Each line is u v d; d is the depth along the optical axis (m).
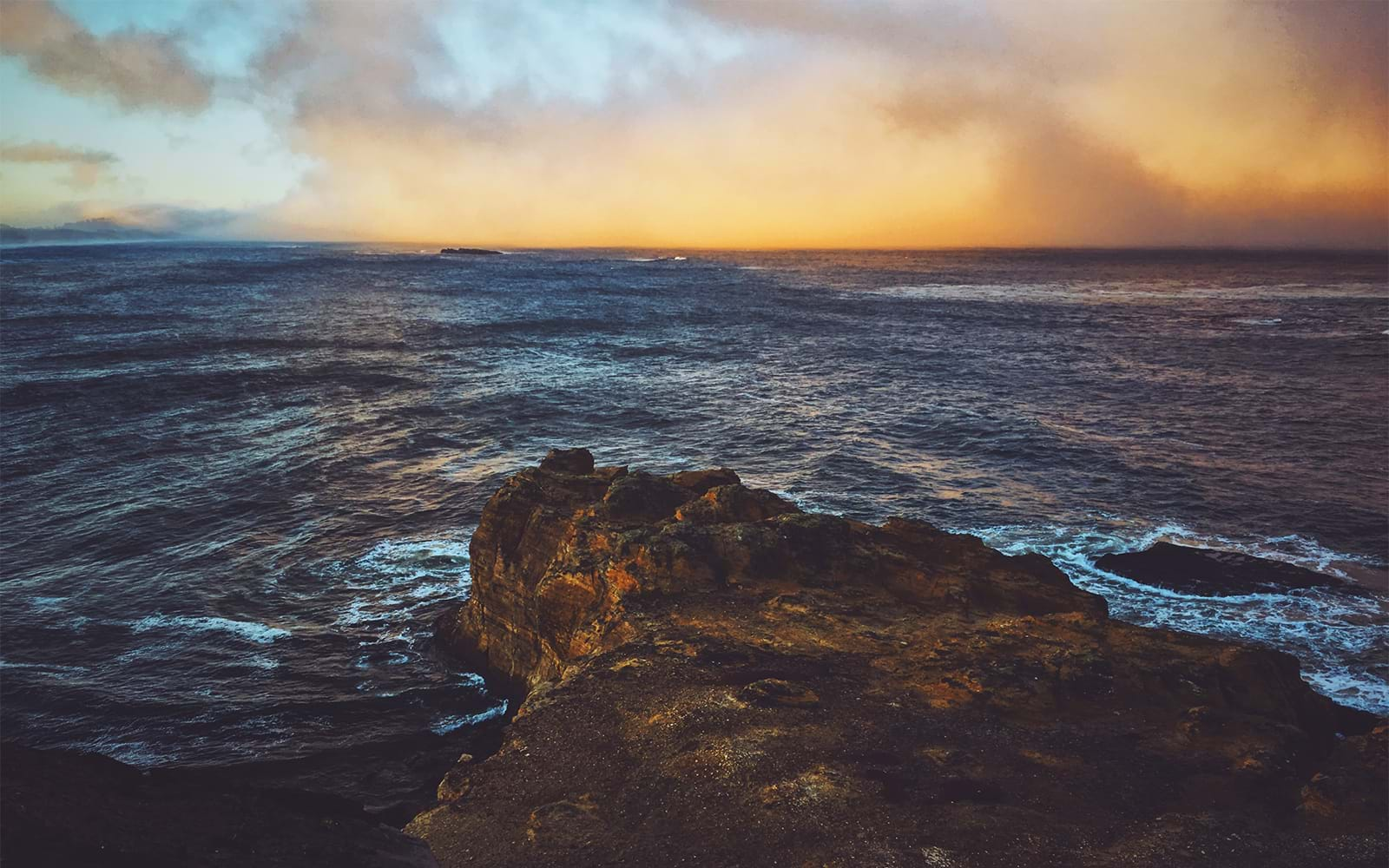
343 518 21.88
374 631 15.97
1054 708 9.12
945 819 7.08
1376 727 8.52
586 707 9.50
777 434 31.66
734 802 7.48
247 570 18.59
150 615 16.41
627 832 7.18
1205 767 7.96
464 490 24.22
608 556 13.37
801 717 8.96
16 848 3.26
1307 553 18.98
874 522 21.78
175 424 31.86
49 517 21.66
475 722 13.09
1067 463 27.16
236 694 13.68
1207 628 15.19
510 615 14.64
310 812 4.88
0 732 12.53
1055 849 6.68
